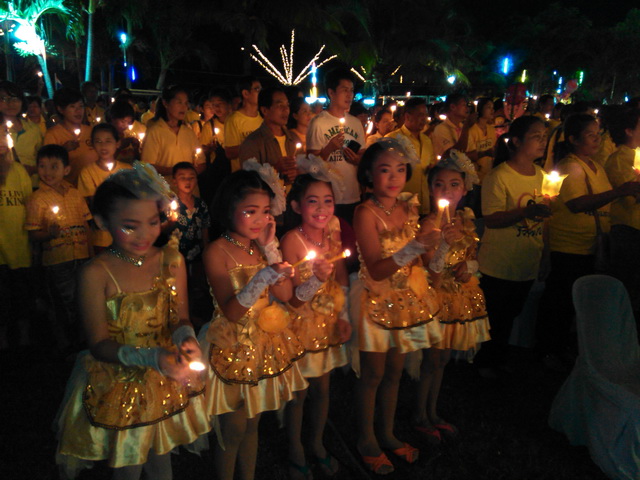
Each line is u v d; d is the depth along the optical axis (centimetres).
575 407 337
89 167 478
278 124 501
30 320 507
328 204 282
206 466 316
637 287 452
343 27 2655
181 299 238
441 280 324
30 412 360
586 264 427
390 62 2894
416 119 557
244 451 271
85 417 218
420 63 3003
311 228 290
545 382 422
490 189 390
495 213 387
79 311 216
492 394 402
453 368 440
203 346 254
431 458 324
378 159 296
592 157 536
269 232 255
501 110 1022
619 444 300
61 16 2133
